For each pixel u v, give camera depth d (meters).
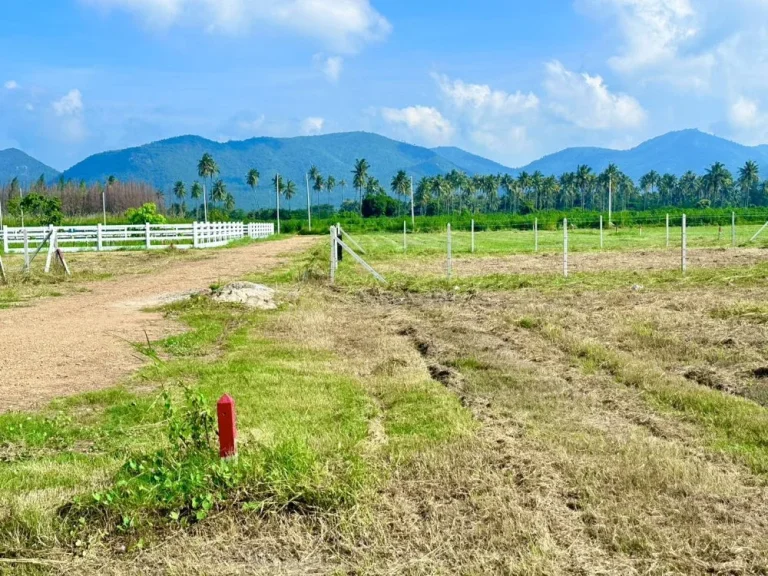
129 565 4.50
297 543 4.65
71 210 108.81
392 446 6.18
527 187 160.25
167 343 11.06
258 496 5.15
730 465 5.69
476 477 5.43
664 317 11.98
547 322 11.91
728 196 168.00
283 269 25.33
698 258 25.61
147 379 8.87
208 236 43.41
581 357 9.59
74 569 4.44
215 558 4.54
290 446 5.62
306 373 9.13
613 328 11.23
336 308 15.45
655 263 24.06
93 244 40.28
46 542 4.69
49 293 18.53
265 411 7.32
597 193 170.75
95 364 9.83
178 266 27.59
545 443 6.16
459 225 67.06
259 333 12.19
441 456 5.87
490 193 161.75
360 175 152.88
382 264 26.83
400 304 15.90
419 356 10.18
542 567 4.17
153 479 5.26
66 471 5.72
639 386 8.03
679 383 8.00
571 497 5.12
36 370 9.47
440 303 15.61
